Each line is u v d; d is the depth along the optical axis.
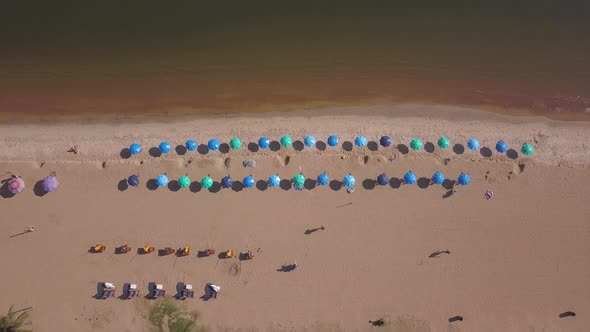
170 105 28.81
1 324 23.25
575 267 25.39
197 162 26.83
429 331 24.38
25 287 24.36
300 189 26.41
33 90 28.62
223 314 24.34
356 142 26.95
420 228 25.94
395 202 26.38
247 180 25.66
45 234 25.19
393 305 24.73
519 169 27.11
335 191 26.50
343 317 24.50
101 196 25.98
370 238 25.73
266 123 28.33
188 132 27.83
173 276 24.77
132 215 25.70
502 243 25.75
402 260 25.42
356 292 24.89
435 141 27.88
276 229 25.77
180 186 26.25
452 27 31.23
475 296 24.95
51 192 25.92
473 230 25.94
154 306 24.23
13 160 26.52
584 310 24.80
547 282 25.17
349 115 28.77
